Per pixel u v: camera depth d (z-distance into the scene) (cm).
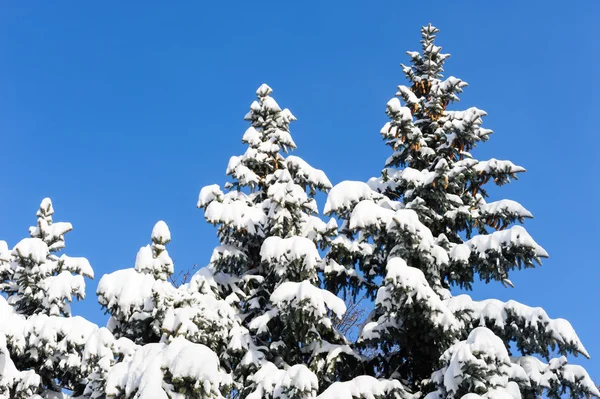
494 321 1163
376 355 1310
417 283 1037
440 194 1394
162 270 1209
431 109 1584
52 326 1247
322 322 1126
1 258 1525
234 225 1409
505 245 1241
